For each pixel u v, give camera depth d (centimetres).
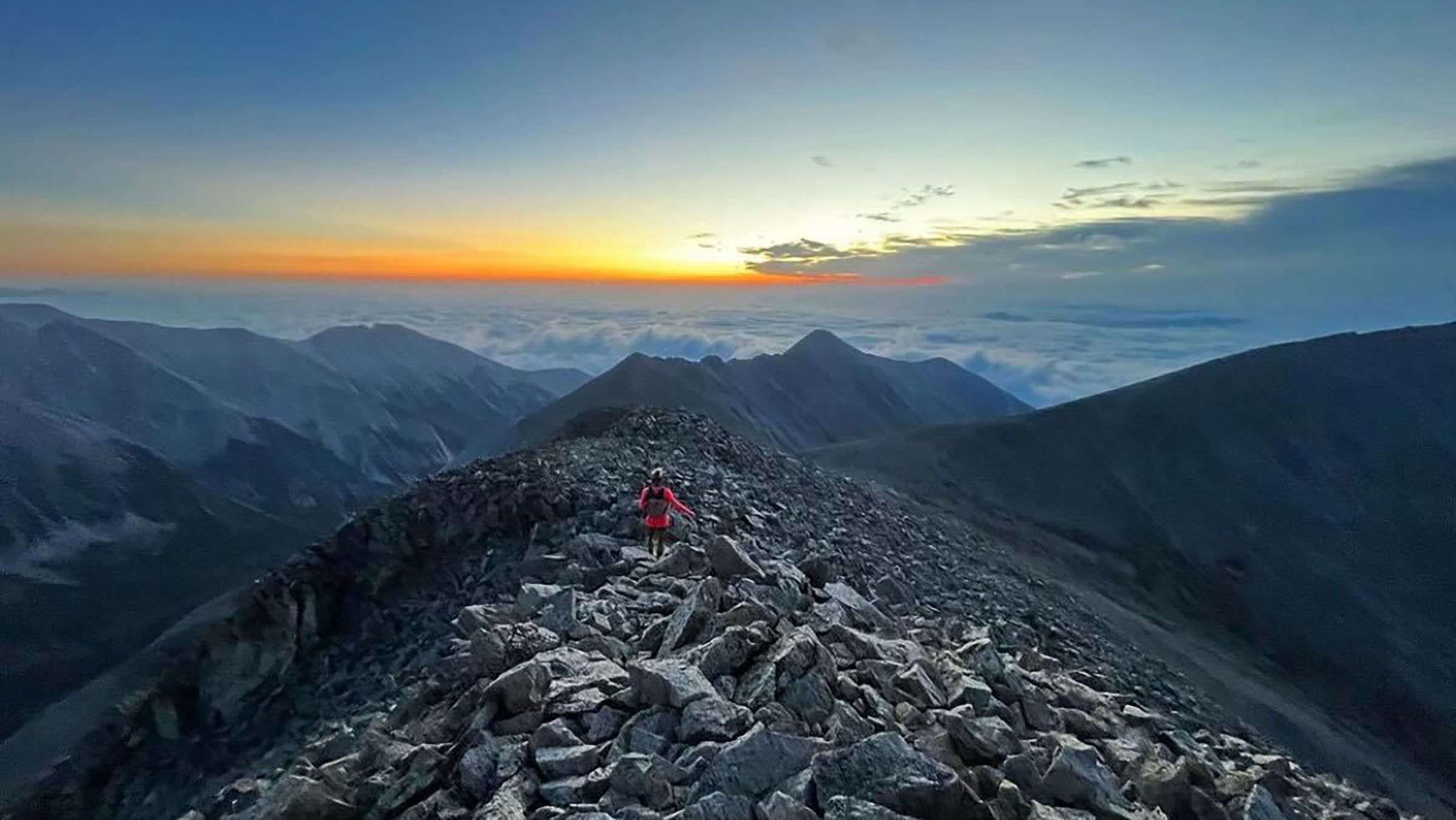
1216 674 6341
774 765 964
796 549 3294
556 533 3192
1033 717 1388
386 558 3372
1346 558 11450
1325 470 13638
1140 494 12312
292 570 3328
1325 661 8825
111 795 2819
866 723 1102
